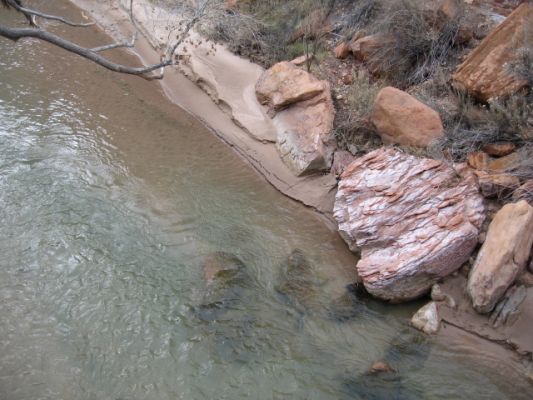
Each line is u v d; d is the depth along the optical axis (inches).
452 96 323.6
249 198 320.2
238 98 376.8
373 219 270.7
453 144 292.4
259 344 236.5
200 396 215.3
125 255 273.1
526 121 281.0
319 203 313.7
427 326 241.3
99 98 387.5
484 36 355.9
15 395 208.8
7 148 328.8
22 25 456.1
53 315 241.0
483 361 230.8
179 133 365.4
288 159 334.6
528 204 245.6
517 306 236.7
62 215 289.9
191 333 239.3
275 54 397.1
